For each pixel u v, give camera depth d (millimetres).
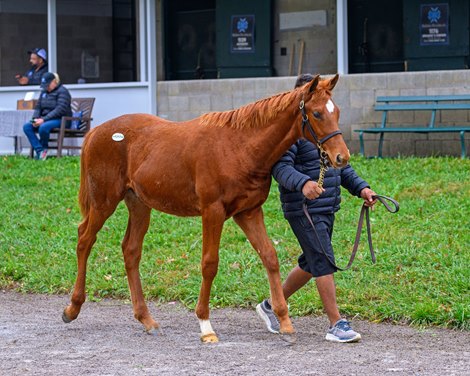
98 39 22234
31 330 8195
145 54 19203
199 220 12398
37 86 19766
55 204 13594
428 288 8984
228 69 19891
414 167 14578
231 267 10250
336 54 19906
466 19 17984
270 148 7246
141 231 8234
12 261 11117
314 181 7453
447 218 11547
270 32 19734
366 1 19891
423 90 16656
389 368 6543
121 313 9070
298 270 7887
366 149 16828
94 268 10656
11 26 22125
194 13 21000
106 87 19000
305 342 7516
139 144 7961
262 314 7961
